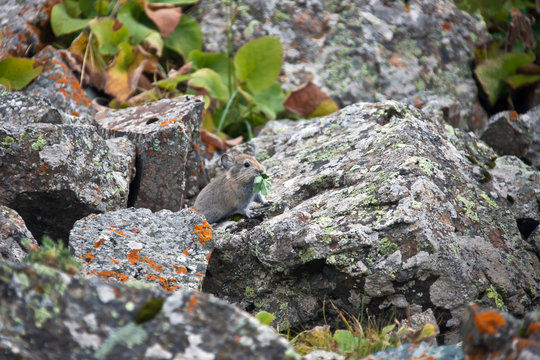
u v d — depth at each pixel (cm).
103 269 850
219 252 1003
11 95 1159
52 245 652
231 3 1772
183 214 980
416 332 781
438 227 911
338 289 924
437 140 1152
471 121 1806
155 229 942
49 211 1027
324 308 937
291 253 933
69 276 545
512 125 1481
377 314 919
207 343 533
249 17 1822
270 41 1630
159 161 1186
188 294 556
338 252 905
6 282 519
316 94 1620
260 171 1184
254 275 1002
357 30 1828
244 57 1641
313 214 992
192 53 1714
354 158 1116
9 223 881
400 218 902
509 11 2022
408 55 1833
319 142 1271
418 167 1004
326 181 1098
